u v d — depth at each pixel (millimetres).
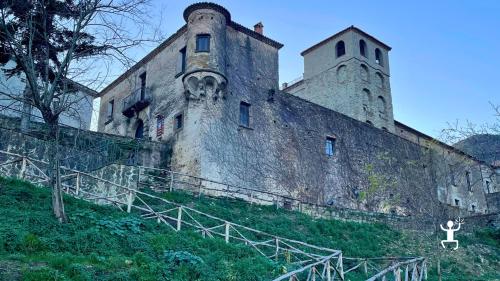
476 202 43812
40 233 10430
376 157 34250
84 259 9555
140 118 31219
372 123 40938
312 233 20234
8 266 8383
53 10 13516
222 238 14453
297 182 28266
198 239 12812
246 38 29719
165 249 11195
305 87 45438
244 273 10820
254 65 29484
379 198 32500
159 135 28297
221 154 25375
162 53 30984
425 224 25875
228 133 26172
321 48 45219
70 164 19531
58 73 12555
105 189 16781
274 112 29234
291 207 24891
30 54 12469
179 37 29594
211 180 24234
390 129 42375
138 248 10898
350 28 42781
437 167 39875
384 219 25297
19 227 10203
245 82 28422
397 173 35219
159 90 29891
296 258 14461
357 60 41969
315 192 28922
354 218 24594
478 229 27922
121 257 10125
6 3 12930
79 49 13625
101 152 22266
